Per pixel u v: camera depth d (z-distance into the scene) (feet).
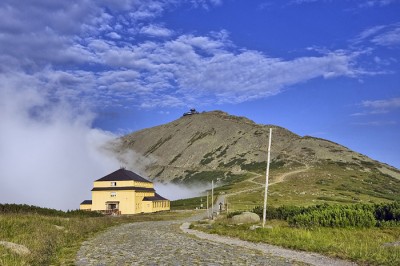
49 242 81.25
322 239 88.94
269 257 67.77
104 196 387.34
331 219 121.70
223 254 71.00
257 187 522.88
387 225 118.83
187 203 473.67
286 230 105.91
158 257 66.64
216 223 163.02
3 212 170.91
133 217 248.52
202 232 125.59
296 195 432.66
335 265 60.70
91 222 158.71
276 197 418.10
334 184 529.45
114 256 67.92
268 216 170.19
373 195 464.65
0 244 64.49
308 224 125.29
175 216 277.64
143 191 406.00
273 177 611.06
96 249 78.07
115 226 164.96
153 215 299.79
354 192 474.90
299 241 86.17
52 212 215.51
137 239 100.89
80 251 74.90
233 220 161.27
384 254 67.62
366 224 119.96
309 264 61.16
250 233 108.68
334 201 384.88
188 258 65.62
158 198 421.59
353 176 612.70
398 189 555.28
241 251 75.36
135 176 415.64
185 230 137.69
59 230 110.32
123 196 383.04
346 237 94.79
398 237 97.96
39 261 60.13
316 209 159.12
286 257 68.03
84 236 109.50
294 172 647.97
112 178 393.09
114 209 370.94
